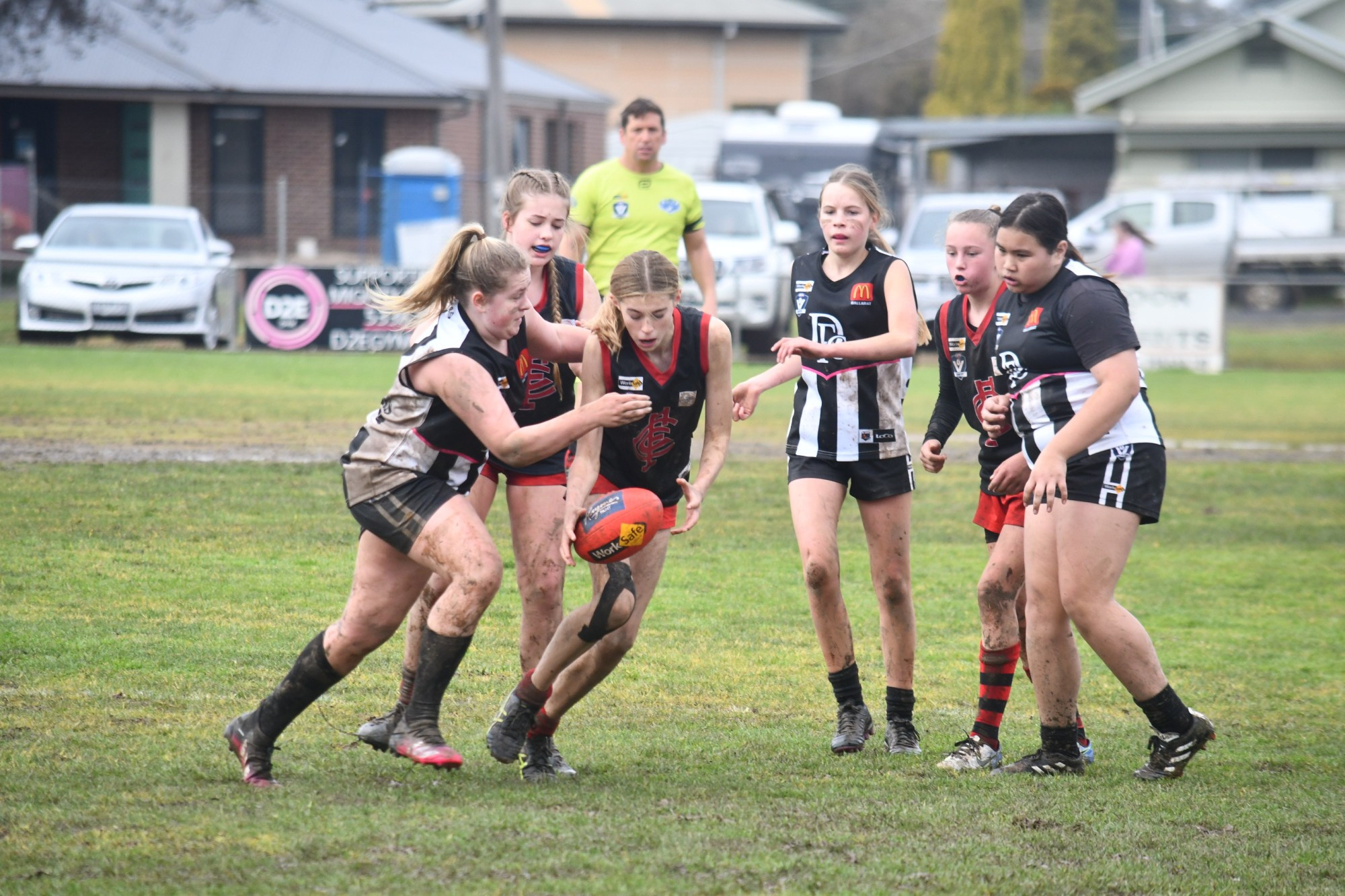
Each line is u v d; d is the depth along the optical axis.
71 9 106.12
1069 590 18.16
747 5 195.25
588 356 17.78
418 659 17.36
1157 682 18.22
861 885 14.08
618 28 190.50
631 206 28.56
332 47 127.00
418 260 109.75
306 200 127.44
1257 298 118.69
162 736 18.17
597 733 19.86
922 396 64.88
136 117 124.44
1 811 15.14
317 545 30.67
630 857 14.50
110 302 71.69
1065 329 17.95
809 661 24.16
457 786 16.83
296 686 16.33
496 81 91.44
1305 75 137.62
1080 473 18.05
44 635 22.84
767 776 18.09
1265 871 15.09
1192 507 40.91
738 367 71.38
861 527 37.31
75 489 35.41
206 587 26.59
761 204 79.56
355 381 61.69
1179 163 140.38
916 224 86.56
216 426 47.59
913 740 19.83
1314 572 32.97
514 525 18.75
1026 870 14.76
